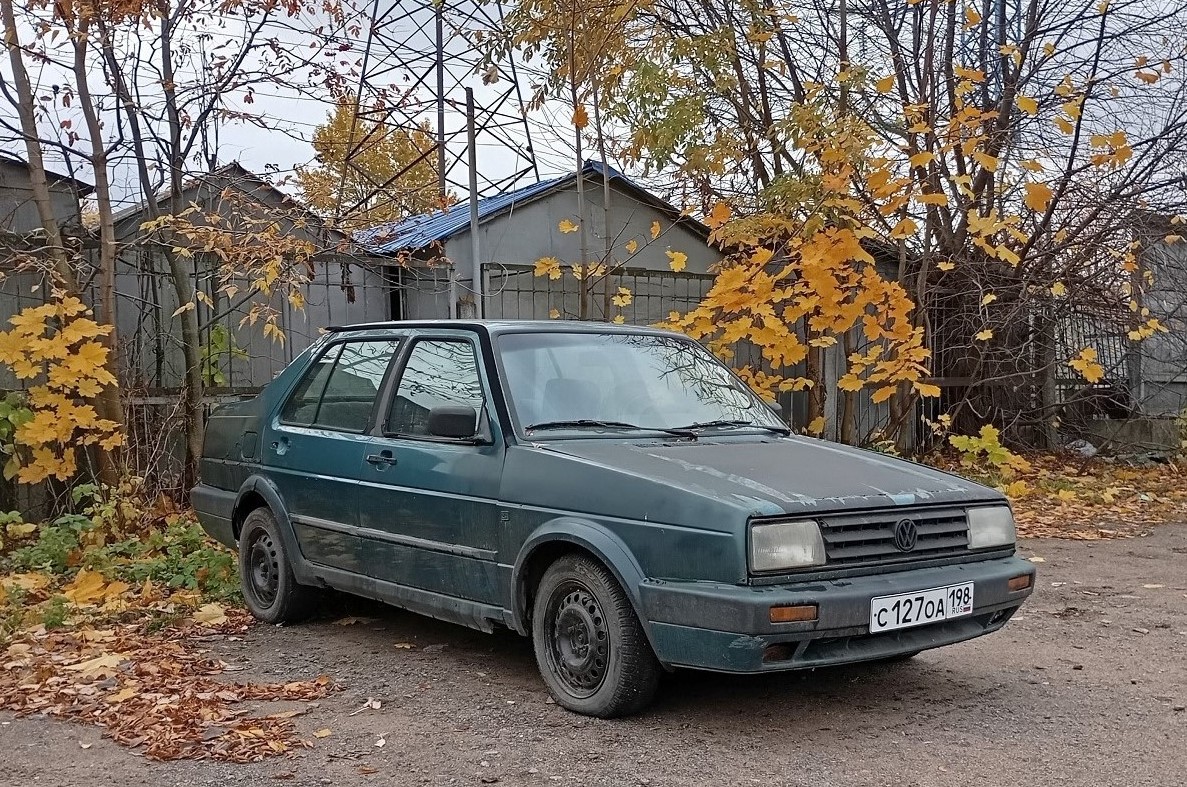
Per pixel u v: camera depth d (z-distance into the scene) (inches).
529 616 176.2
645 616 153.5
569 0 330.3
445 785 139.1
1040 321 521.7
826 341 366.6
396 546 196.5
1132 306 473.4
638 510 156.9
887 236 413.7
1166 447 539.8
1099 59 465.4
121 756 151.5
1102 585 271.3
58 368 291.0
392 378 209.6
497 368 187.8
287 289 334.6
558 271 376.2
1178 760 147.3
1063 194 475.2
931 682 185.9
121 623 230.8
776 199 364.8
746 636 142.6
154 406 339.9
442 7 354.0
